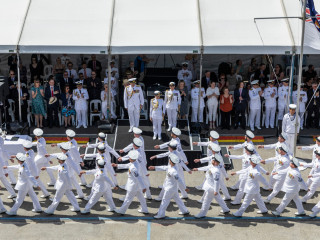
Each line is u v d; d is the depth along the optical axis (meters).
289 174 13.64
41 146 15.16
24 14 19.16
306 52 18.03
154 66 24.47
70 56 23.44
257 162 13.54
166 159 16.78
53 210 13.95
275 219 13.90
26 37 18.20
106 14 19.28
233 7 19.48
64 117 19.88
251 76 21.83
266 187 15.51
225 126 20.05
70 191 13.98
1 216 13.91
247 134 15.05
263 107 20.66
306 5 16.48
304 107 19.70
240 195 14.44
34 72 21.89
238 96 19.78
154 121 17.52
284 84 19.66
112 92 20.14
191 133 18.34
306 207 14.54
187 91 19.89
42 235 13.07
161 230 13.34
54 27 18.69
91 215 14.02
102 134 15.16
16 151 17.61
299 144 18.81
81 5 19.67
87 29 18.62
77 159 15.45
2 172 14.50
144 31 18.53
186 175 16.48
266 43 17.95
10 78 20.42
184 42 18.02
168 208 14.45
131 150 15.14
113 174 15.23
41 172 16.53
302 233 13.25
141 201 13.96
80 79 20.67
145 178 14.75
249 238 13.00
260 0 19.75
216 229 13.40
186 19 19.00
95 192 13.77
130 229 13.37
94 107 20.38
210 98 19.77
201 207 14.50
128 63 23.81
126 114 20.50
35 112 19.62
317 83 20.56
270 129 20.19
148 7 19.58
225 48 17.88
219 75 22.03
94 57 21.92
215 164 13.58
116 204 14.66
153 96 19.95
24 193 13.72
